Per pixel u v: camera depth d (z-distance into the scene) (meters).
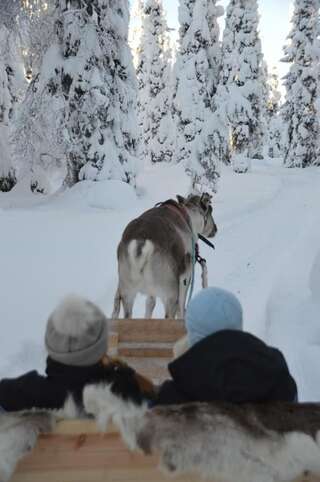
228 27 34.91
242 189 24.73
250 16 34.41
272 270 9.47
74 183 18.77
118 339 4.50
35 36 14.93
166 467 2.15
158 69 41.34
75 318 2.30
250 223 15.52
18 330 6.15
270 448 2.12
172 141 41.62
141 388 2.60
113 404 2.17
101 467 2.19
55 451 2.19
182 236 6.08
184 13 30.72
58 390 2.32
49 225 12.94
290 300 6.67
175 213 6.29
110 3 18.69
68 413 2.26
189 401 2.34
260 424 2.14
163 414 2.16
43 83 16.66
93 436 2.18
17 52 15.20
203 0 28.55
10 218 13.33
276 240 12.71
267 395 2.24
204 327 2.47
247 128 34.28
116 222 14.00
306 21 40.22
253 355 2.26
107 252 10.56
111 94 18.64
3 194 19.31
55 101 16.48
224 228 14.69
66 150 17.38
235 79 34.66
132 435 2.14
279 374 2.29
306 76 40.34
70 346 2.30
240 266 10.15
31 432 2.13
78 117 17.91
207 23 28.64
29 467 2.20
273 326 5.93
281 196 22.67
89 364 2.34
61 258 9.88
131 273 5.61
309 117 40.69
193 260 6.38
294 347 5.19
